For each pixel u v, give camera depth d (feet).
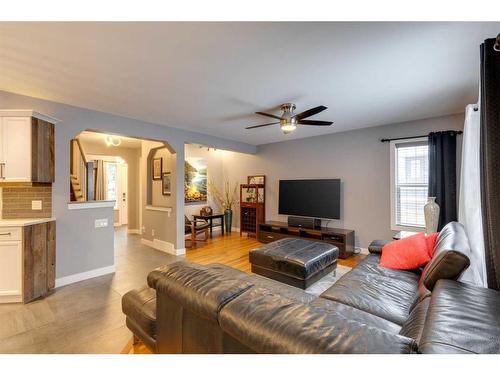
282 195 17.28
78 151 14.20
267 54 6.44
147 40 5.80
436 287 4.31
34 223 8.59
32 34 5.53
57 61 6.77
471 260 4.87
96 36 5.63
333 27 5.32
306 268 8.35
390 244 8.43
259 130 14.92
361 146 14.51
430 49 6.17
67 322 7.12
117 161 24.13
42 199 9.67
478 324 3.06
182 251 14.61
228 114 11.63
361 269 7.52
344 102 10.07
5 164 8.59
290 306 2.94
